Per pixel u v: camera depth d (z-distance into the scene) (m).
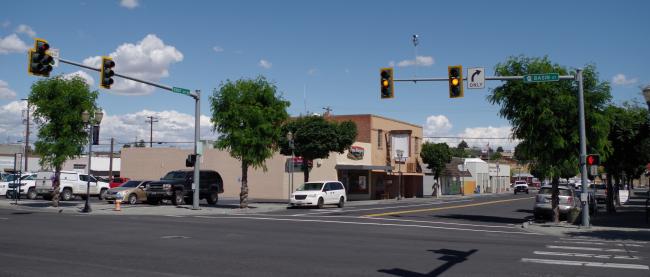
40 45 18.36
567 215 25.72
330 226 21.30
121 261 11.49
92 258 11.86
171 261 11.58
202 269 10.62
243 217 25.95
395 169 56.16
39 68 18.38
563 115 22.89
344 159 48.47
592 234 19.62
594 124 22.91
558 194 24.38
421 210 33.91
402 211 32.50
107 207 31.64
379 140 54.47
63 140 30.59
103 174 73.12
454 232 19.69
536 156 23.67
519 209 36.75
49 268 10.52
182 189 35.00
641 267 11.39
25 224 19.89
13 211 28.09
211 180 37.03
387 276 10.12
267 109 30.80
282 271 10.52
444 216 28.75
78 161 70.31
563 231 20.56
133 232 17.56
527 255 13.19
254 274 10.16
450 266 11.34
